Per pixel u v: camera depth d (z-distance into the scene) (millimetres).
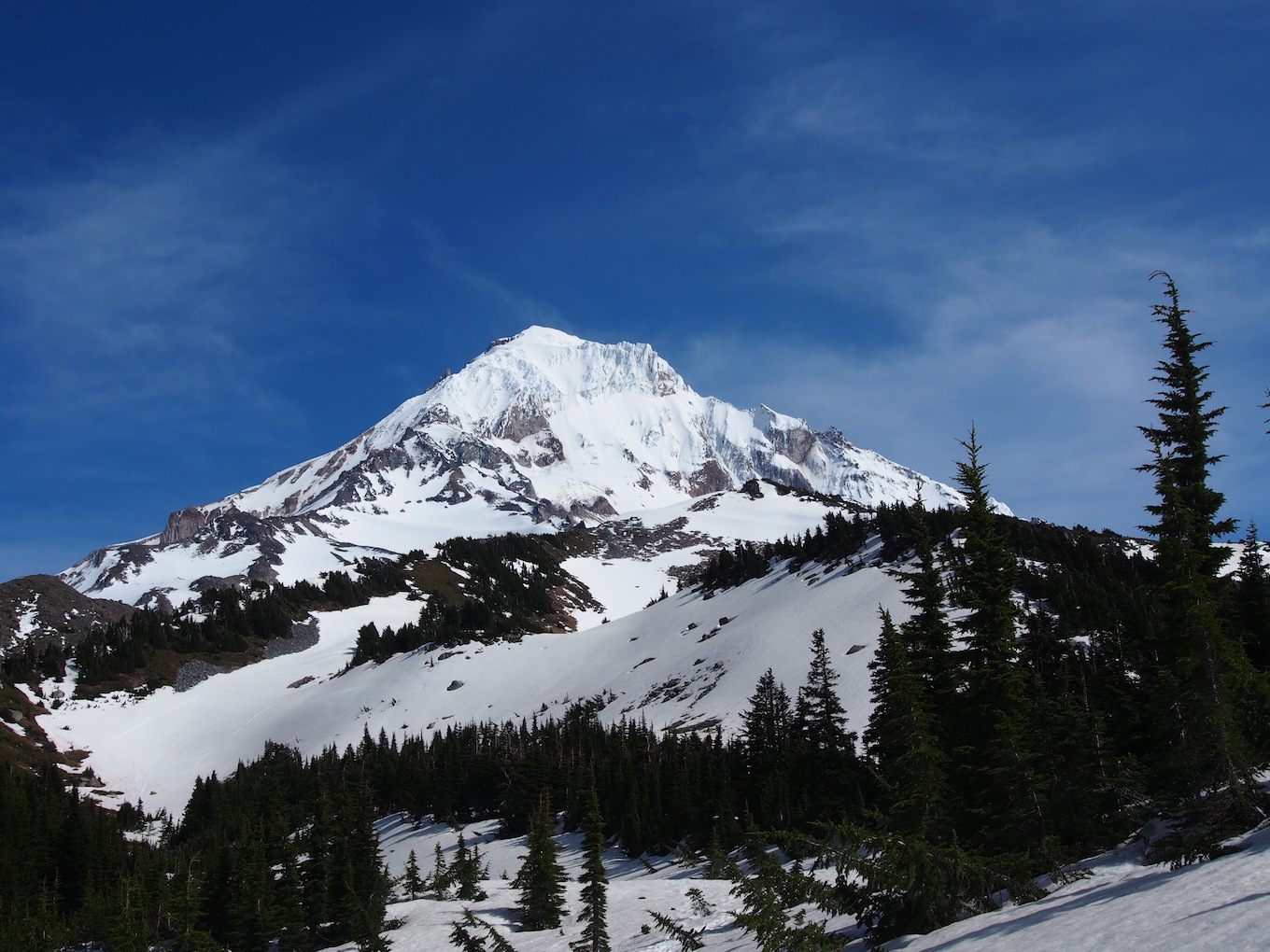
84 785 167375
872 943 24000
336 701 198500
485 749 128125
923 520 43688
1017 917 21672
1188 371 35031
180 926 73000
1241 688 26719
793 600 159500
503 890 75625
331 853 76938
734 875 25031
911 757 29641
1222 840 22219
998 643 37062
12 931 82062
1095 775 31672
